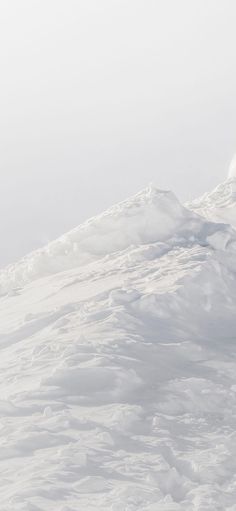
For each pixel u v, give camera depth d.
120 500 13.17
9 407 17.12
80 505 12.91
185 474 14.91
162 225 34.38
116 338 21.81
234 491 14.30
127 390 18.62
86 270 32.50
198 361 21.47
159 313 24.80
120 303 25.31
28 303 29.28
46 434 15.61
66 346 21.25
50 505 12.82
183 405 18.19
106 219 34.88
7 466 14.45
